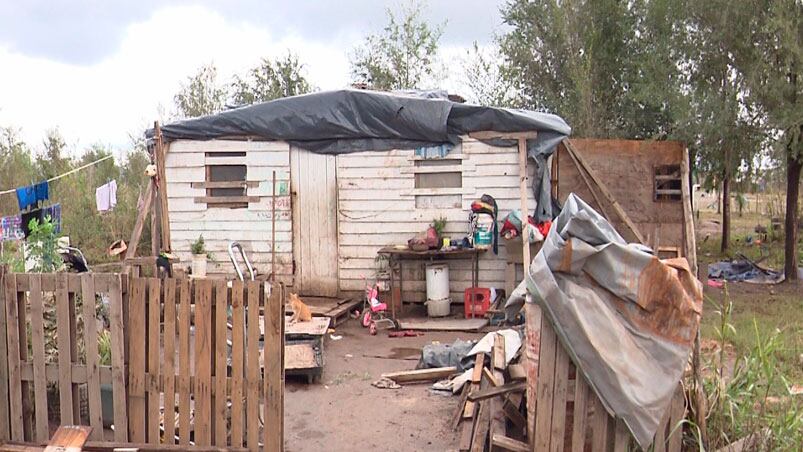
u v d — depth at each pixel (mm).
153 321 4367
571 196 4375
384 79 20391
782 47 11227
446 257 10273
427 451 5031
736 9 11477
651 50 13320
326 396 6355
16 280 4516
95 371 4438
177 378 4375
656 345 3998
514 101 17906
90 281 4391
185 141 10789
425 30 20641
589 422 4258
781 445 4375
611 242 3977
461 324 9414
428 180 10328
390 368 7363
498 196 10086
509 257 9875
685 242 10141
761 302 10914
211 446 4332
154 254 10797
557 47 16859
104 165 16672
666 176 10250
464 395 5789
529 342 4441
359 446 5141
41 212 9242
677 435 4141
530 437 4383
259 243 10758
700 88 12344
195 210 10836
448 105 9969
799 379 6012
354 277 10586
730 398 4570
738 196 17672
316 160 10586
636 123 16031
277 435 4281
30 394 4676
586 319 3941
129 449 4273
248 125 10508
